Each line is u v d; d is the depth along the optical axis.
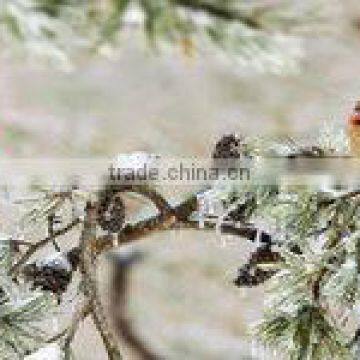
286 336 3.15
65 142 10.09
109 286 7.75
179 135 10.31
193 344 7.78
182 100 10.70
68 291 3.29
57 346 3.16
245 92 10.70
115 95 10.66
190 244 8.38
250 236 3.25
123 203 3.22
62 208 3.26
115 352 3.17
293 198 3.18
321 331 3.15
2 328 3.26
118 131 10.27
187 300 7.96
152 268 8.25
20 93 10.52
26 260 3.23
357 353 3.17
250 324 3.17
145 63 10.95
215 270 8.42
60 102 10.30
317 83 10.61
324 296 3.16
